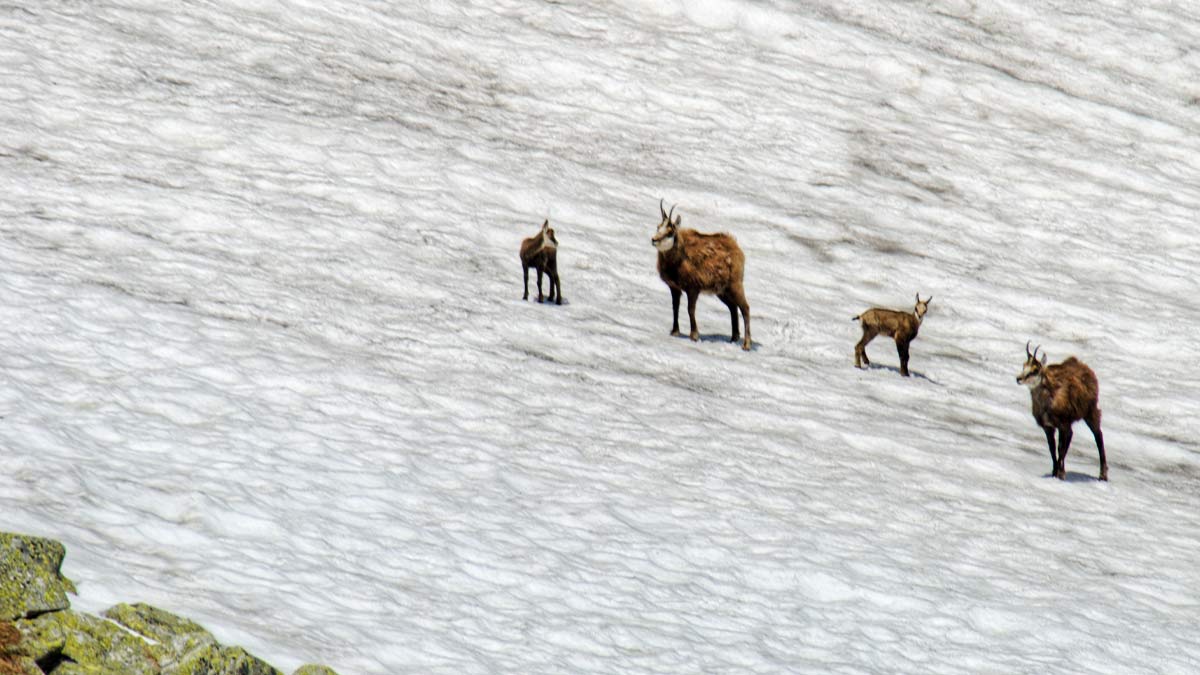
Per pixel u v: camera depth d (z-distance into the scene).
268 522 35.81
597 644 33.16
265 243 69.38
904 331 70.19
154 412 43.25
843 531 45.62
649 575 38.84
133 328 51.50
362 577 33.94
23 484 33.50
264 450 41.91
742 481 49.12
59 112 81.44
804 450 54.84
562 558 38.62
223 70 94.75
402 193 82.38
